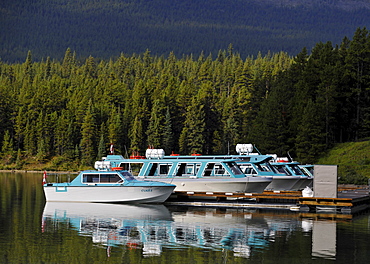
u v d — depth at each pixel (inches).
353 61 7608.3
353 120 7406.5
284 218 2765.7
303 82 7637.8
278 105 7160.4
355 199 3024.1
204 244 2138.3
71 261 1894.7
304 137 6560.0
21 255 1967.3
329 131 7126.0
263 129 7027.6
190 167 3420.3
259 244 2145.7
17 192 4320.9
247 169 3671.3
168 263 1873.8
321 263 1895.9
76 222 2596.0
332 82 7052.2
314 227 2508.6
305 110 6683.1
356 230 2442.2
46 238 2233.0
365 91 7475.4
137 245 2117.4
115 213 2869.1
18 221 2623.0
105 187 3181.6
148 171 3462.1
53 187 3230.8
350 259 1946.4
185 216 2802.7
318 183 2994.6
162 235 2295.8
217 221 2652.6
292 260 1930.4
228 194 3280.0
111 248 2070.6
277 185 3745.1
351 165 6072.8
